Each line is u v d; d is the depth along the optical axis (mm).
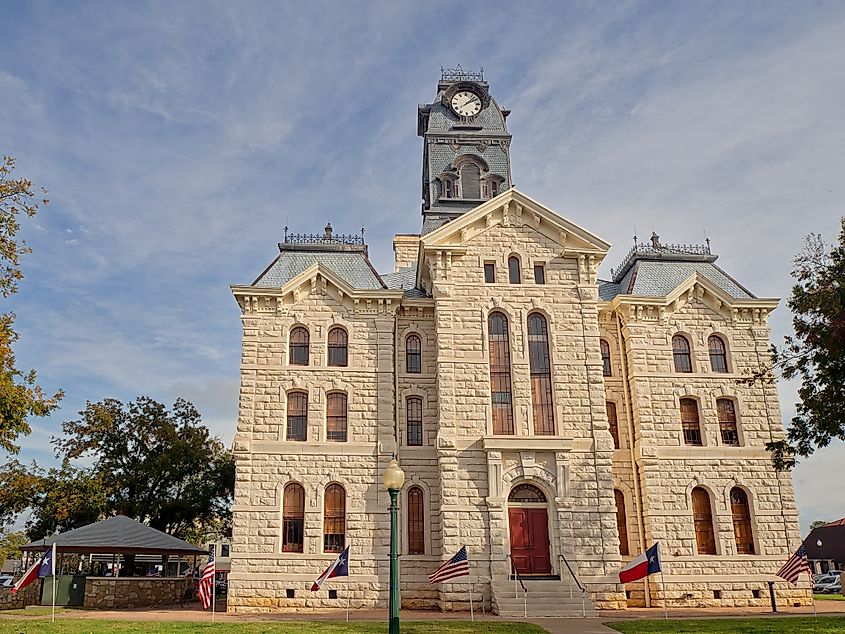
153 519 53469
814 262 30594
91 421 54094
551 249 41219
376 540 37469
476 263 40562
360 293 40750
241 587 36125
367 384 39812
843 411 29047
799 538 39438
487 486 36875
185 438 54844
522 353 39281
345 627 26625
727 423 41312
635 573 29469
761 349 42375
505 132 52281
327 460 38406
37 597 39969
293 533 37500
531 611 32969
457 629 26328
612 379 42125
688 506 39344
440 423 37812
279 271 42125
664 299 42094
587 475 37469
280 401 39094
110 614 33094
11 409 25938
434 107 52969
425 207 53375
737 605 38031
